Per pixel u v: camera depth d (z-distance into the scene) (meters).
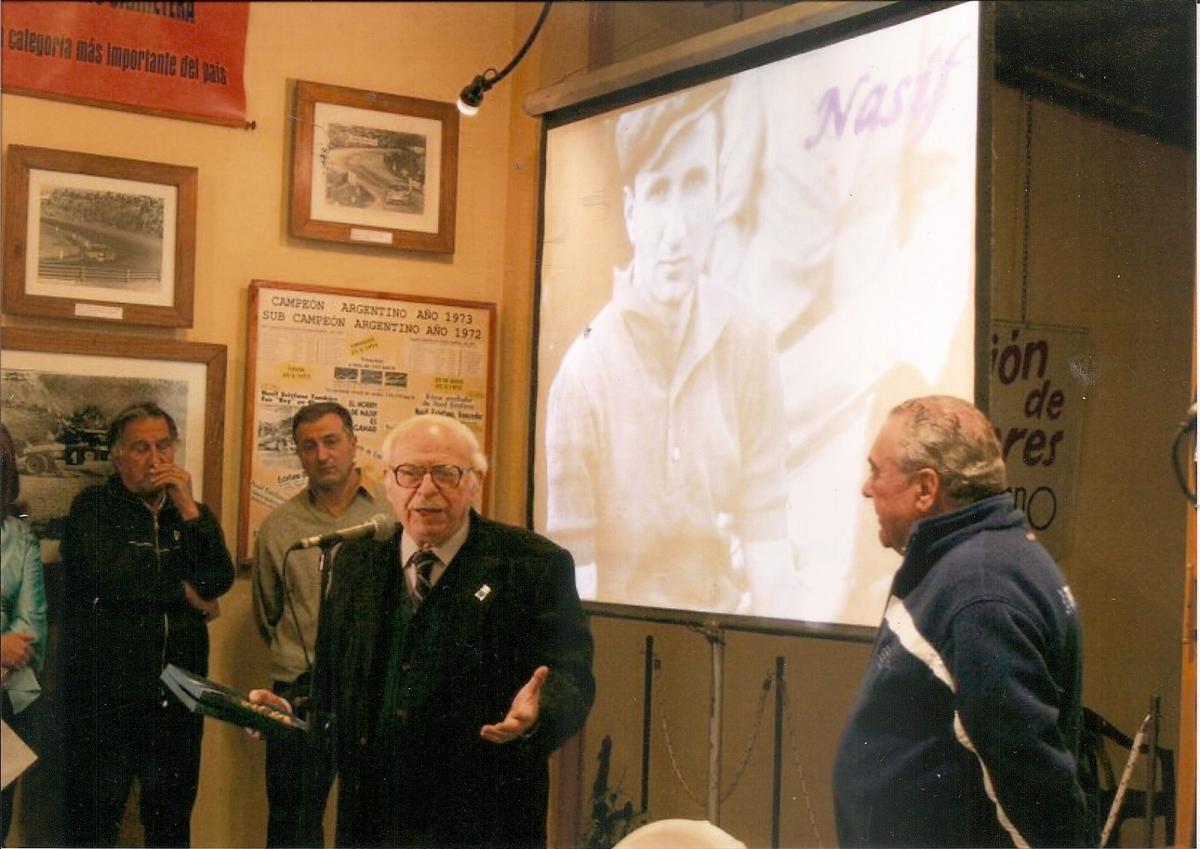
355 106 1.70
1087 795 1.38
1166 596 1.38
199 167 1.64
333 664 1.58
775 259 1.57
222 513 1.59
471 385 1.69
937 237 1.45
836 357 1.52
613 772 1.63
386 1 1.75
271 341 1.63
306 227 1.66
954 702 1.39
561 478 1.68
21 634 1.50
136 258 1.59
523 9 1.81
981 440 1.43
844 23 1.54
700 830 1.56
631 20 1.89
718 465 1.60
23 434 1.52
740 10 1.90
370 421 1.64
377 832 1.56
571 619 1.63
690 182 1.65
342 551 1.59
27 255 1.55
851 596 1.48
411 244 1.69
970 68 1.43
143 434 1.57
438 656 1.58
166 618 1.55
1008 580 1.39
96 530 1.54
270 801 1.56
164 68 1.64
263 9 1.70
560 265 1.71
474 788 1.58
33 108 1.58
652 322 1.66
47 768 1.51
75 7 1.61
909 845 1.41
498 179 1.73
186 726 1.55
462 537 1.62
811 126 1.56
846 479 1.50
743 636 1.59
